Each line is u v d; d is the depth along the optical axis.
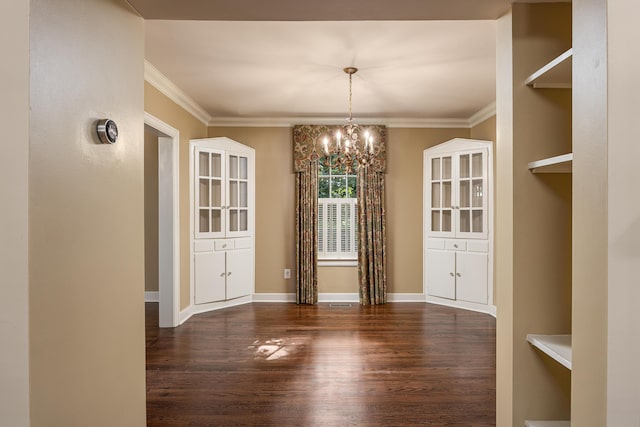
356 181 6.22
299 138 5.94
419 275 6.08
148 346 4.04
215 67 3.88
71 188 1.38
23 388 1.17
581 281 1.30
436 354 3.78
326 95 4.81
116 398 1.69
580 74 1.31
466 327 4.67
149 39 3.26
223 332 4.51
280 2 1.80
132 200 1.84
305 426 2.52
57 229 1.30
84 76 1.47
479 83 4.32
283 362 3.59
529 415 1.88
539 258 1.88
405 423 2.55
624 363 1.16
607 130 1.16
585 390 1.28
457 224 5.58
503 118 1.96
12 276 1.17
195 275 5.30
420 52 3.51
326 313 5.36
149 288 6.28
